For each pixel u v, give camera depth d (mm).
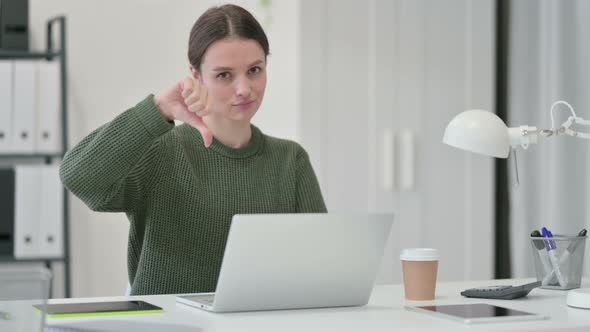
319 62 3434
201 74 1992
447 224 3654
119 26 3803
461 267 3680
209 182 2094
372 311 1564
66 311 1499
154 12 3828
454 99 3643
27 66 3422
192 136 2117
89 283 3779
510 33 3699
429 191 3623
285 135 3469
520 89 3639
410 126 3580
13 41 3508
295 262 1521
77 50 3770
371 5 3506
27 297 1153
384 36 3525
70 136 3762
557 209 3420
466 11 3654
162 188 2043
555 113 3438
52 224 3449
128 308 1543
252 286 1509
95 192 1758
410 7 3568
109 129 1704
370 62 3508
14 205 3439
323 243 1533
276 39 3494
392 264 3582
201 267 2057
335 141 3461
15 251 3418
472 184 3684
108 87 3795
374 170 3520
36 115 3439
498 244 3797
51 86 3449
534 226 3561
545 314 1490
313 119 3430
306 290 1566
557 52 3441
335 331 1331
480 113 1807
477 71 3672
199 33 1971
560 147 3410
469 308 1549
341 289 1598
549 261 1906
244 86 1946
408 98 3572
